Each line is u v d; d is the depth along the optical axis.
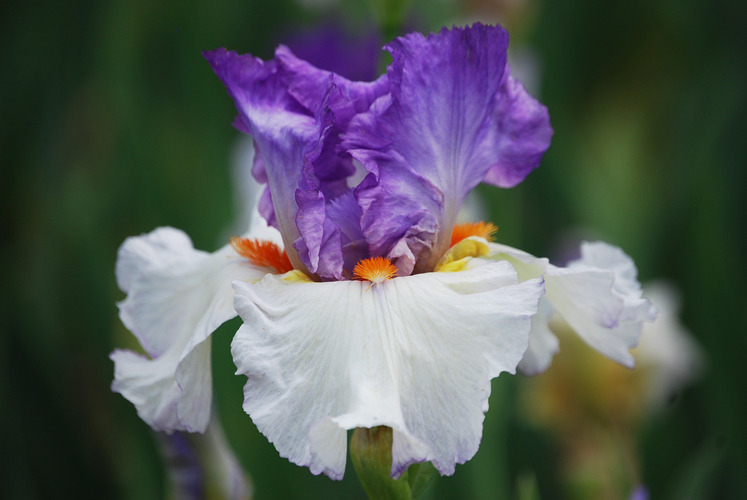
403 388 0.49
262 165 0.54
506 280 0.50
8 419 0.75
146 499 0.71
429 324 0.49
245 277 0.52
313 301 0.50
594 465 0.70
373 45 0.78
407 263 0.52
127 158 0.87
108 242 0.86
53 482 0.76
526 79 0.91
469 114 0.52
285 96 0.52
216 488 0.60
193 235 0.84
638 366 0.72
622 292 0.54
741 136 0.90
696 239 0.81
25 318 0.81
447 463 0.48
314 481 0.73
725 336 0.77
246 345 0.49
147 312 0.54
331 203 0.52
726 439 0.68
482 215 0.76
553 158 0.90
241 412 0.71
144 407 0.53
